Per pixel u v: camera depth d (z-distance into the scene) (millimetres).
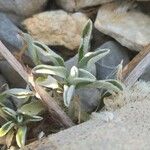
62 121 306
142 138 273
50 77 309
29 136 317
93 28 374
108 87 305
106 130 280
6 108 308
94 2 375
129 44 354
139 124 285
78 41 365
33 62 338
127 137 274
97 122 289
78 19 368
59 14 367
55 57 311
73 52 369
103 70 353
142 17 368
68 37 365
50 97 301
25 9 366
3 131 304
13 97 337
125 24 362
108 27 361
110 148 267
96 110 324
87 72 302
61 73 305
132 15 370
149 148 266
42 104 311
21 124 310
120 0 377
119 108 307
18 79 351
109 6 375
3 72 354
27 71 310
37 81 306
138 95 317
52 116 310
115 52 359
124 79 325
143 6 376
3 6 367
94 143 270
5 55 299
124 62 357
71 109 318
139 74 324
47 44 365
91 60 311
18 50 348
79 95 322
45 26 364
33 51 315
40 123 319
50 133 316
